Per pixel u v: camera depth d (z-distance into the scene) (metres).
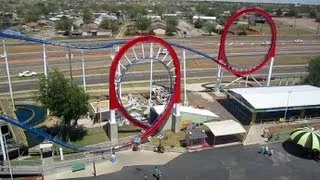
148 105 91.44
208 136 77.25
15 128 76.94
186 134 75.69
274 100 88.00
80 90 75.56
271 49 106.25
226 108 96.25
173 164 67.31
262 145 75.38
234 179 63.31
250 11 98.56
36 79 116.88
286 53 168.62
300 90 95.06
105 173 63.47
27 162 63.16
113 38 192.62
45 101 72.38
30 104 95.31
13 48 160.12
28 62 138.00
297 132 72.56
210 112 87.12
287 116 89.44
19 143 69.56
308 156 71.75
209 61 146.88
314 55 166.38
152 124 78.44
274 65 145.50
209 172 65.19
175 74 76.56
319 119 90.12
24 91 105.25
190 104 97.81
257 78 126.31
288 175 65.25
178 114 79.44
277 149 74.12
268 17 101.38
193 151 72.06
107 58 145.88
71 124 81.31
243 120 88.12
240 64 144.25
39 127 81.50
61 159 65.19
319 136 70.69
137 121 75.81
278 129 83.69
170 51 74.12
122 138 76.25
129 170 64.69
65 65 134.12
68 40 181.88
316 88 99.12
